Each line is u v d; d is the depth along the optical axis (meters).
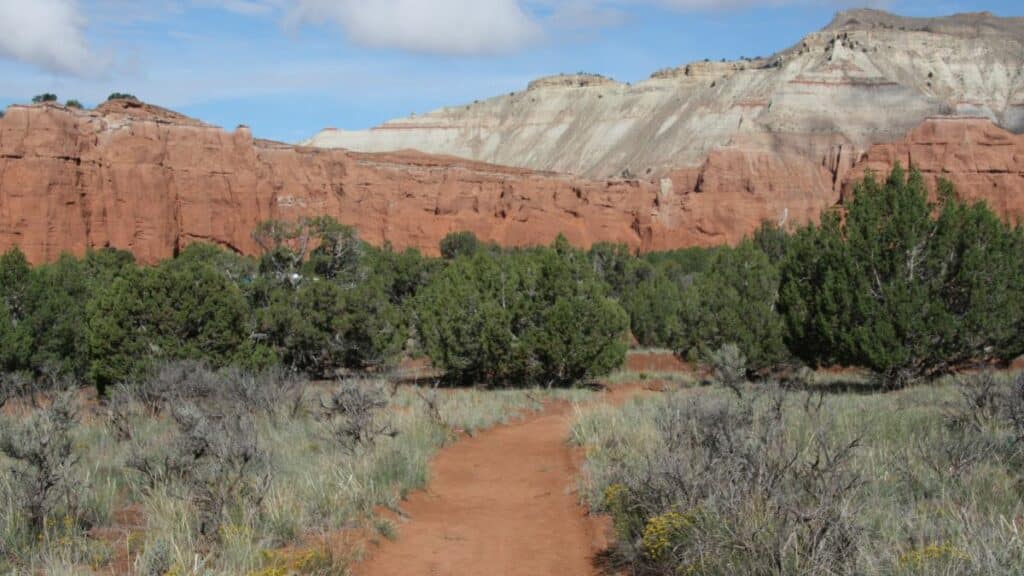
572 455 16.42
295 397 20.52
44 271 35.12
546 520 11.66
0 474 10.77
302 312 32.66
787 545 7.00
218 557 8.60
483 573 9.25
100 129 89.88
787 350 31.38
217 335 25.67
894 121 165.50
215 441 12.29
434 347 31.34
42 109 83.56
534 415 24.30
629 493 10.20
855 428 13.82
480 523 11.61
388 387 26.31
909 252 25.59
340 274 41.41
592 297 30.58
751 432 11.59
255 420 17.78
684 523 8.23
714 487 8.74
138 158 89.62
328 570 8.54
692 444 11.65
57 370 27.78
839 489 8.48
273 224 41.25
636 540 9.28
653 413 17.45
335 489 11.47
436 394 24.78
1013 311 25.45
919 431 13.51
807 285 27.64
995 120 189.38
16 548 8.68
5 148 81.12
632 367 39.81
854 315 25.84
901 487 10.03
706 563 7.48
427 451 16.28
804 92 171.50
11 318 28.88
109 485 11.41
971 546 7.16
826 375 33.88
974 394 15.14
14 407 21.22
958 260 25.72
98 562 8.57
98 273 48.28
